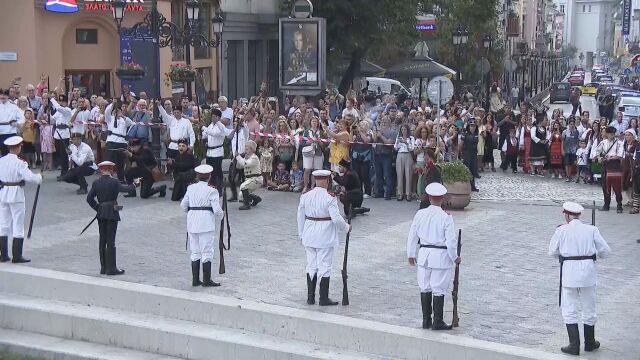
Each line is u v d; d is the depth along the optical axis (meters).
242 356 13.43
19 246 16.53
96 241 18.34
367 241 19.06
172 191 23.06
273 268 16.64
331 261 14.45
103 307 15.12
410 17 45.62
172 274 16.05
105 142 24.91
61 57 36.53
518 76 92.00
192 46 36.03
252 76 48.34
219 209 15.23
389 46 49.06
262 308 14.05
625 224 21.86
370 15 43.47
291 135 24.69
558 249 12.79
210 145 22.77
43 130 25.78
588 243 12.59
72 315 14.61
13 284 15.85
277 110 30.73
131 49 36.12
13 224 16.50
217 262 17.02
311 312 13.98
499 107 41.69
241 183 23.73
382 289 15.47
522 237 19.84
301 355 13.04
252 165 21.98
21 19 35.34
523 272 16.81
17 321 15.08
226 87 44.59
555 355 12.34
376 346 13.16
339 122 24.58
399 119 24.27
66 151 25.20
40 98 27.27
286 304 14.42
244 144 23.08
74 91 27.00
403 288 15.54
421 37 53.62
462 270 16.88
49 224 19.73
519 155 30.50
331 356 12.99
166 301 14.65
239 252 17.80
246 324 14.07
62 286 15.42
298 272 16.41
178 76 30.30
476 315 14.12
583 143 27.91
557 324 13.75
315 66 33.25
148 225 19.97
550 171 29.62
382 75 55.91
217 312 14.27
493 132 30.88
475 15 55.91
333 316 13.80
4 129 24.14
